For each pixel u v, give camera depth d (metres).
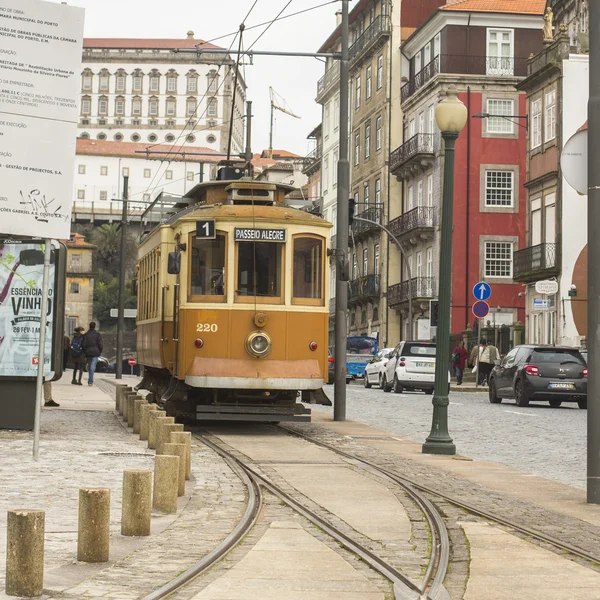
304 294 27.55
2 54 18.52
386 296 100.25
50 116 18.81
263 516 14.48
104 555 11.11
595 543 12.96
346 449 24.27
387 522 14.17
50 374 25.55
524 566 11.41
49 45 18.81
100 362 106.19
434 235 90.31
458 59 89.69
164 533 12.95
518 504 16.19
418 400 48.47
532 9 90.06
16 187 18.59
